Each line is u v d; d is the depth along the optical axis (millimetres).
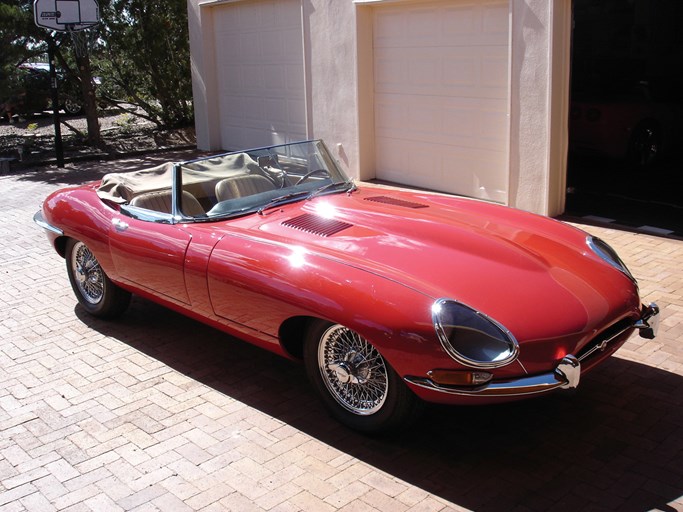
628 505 3164
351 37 9742
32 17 12906
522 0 7527
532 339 3273
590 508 3148
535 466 3479
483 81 8469
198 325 5422
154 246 4609
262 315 3941
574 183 9406
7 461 3686
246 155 4953
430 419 3938
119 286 5191
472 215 4512
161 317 5602
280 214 4555
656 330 3943
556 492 3268
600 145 9922
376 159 10227
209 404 4203
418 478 3406
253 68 12406
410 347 3289
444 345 3207
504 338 3232
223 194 4734
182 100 16156
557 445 3654
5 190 10805
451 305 3293
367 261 3744
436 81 9031
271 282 3834
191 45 13523
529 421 3887
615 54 10617
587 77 10633
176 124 16438
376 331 3379
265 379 4508
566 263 3879
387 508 3188
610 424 3834
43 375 4652
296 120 11758
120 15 14648
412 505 3201
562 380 3277
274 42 11742
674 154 10578
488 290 3486
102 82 16500
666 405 4008
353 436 3797
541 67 7488
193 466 3572
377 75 9852
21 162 12914
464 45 8578
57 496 3375
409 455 3604
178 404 4215
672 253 6504
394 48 9500
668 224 7434
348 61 9898
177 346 5047
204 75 13391
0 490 3441
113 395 4352
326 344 3777
